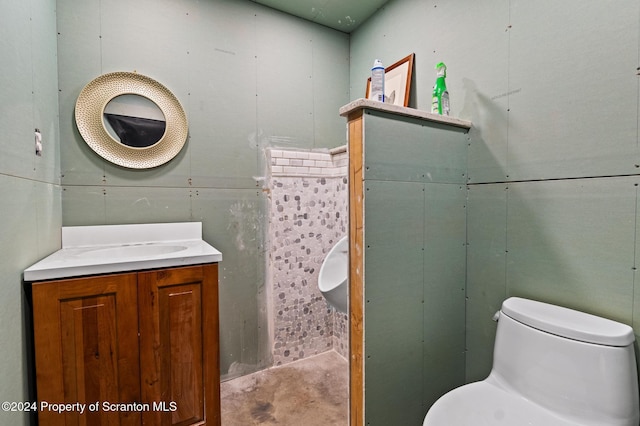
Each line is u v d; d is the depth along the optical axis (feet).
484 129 4.76
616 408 3.02
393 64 6.49
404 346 4.37
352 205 4.11
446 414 3.24
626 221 3.38
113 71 5.45
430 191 4.56
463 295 5.07
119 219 5.56
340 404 5.81
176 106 5.98
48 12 4.63
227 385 6.41
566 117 3.84
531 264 4.24
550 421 3.22
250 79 6.76
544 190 4.08
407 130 4.28
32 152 3.88
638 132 3.28
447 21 5.32
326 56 7.73
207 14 6.27
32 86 3.93
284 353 7.24
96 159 5.37
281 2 6.77
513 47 4.35
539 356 3.50
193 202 6.21
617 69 3.40
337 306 5.42
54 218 4.74
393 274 4.20
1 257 2.99
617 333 3.12
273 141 7.06
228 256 6.59
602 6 3.50
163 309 4.17
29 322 3.62
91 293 3.76
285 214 7.17
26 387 3.51
